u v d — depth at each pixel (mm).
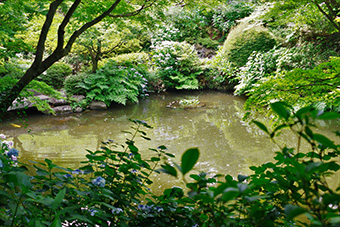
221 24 15656
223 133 6777
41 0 4570
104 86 10352
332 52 9031
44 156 5227
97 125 7766
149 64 13984
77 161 4969
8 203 969
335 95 2826
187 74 13617
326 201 686
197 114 8898
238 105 10016
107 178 1571
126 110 9812
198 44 15461
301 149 5395
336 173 3764
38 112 9180
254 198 778
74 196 1346
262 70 10469
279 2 3850
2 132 6957
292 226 1284
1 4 4711
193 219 1386
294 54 9758
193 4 4234
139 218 1443
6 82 4055
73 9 3057
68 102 9625
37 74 3184
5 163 1363
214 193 670
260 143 5938
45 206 1166
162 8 4449
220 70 12938
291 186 1241
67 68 11523
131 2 4434
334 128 6422
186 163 586
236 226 1052
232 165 4816
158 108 10000
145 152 5508
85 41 10039
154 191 3820
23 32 7949
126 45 11320
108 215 1279
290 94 2838
